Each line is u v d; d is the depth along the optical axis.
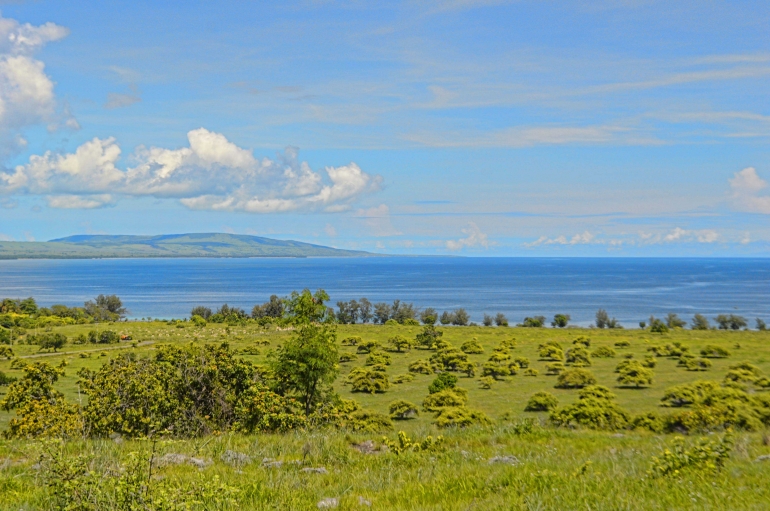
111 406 15.26
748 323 164.12
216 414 16.34
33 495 7.56
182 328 129.62
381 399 57.66
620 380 61.59
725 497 7.51
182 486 7.26
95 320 153.25
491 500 7.64
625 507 6.98
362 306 156.62
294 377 24.95
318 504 7.70
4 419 32.38
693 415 27.41
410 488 8.42
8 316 135.75
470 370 72.25
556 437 14.42
